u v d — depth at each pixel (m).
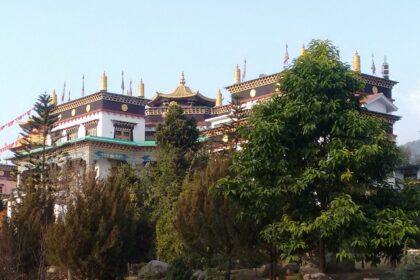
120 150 66.25
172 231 34.94
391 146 19.56
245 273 30.69
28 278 30.33
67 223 28.72
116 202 29.72
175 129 44.59
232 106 47.06
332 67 19.86
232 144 43.44
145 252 37.03
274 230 20.03
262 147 19.39
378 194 20.16
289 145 19.88
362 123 18.88
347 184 19.42
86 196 30.06
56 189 47.31
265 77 57.16
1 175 91.31
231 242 26.36
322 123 19.59
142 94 74.31
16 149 67.38
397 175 43.38
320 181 19.39
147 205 42.59
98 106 68.75
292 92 20.00
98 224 28.84
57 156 57.09
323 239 19.61
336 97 19.81
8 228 31.38
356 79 20.38
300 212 20.11
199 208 27.84
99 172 64.38
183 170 42.25
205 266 29.81
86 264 27.73
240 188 20.25
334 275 27.00
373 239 18.34
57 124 73.12
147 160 66.75
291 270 29.11
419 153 44.91
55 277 31.20
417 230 18.08
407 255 18.59
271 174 19.95
